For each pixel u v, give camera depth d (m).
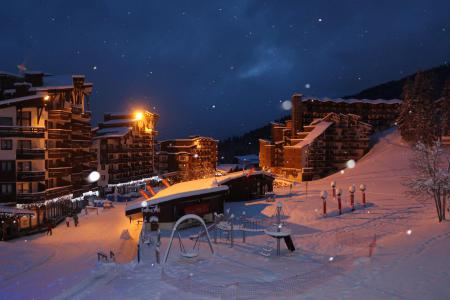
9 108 54.28
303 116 112.62
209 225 35.62
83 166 71.69
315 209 39.69
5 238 43.56
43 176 54.88
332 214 37.16
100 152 89.31
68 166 62.47
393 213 35.88
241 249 25.08
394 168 73.94
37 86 63.72
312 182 77.56
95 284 18.14
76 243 38.38
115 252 32.59
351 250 23.11
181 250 24.06
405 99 90.44
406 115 88.69
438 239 22.00
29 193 53.44
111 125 101.56
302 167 91.88
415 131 82.88
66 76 67.81
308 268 19.56
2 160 53.00
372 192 51.59
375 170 76.25
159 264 21.27
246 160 169.00
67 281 23.30
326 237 28.14
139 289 16.92
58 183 61.19
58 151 59.41
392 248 21.44
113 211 62.34
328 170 96.06
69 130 62.41
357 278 16.30
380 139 100.69
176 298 15.30
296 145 94.31
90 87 73.00
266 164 119.50
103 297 16.12
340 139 97.31
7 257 31.22
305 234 29.58
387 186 57.16
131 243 36.09
